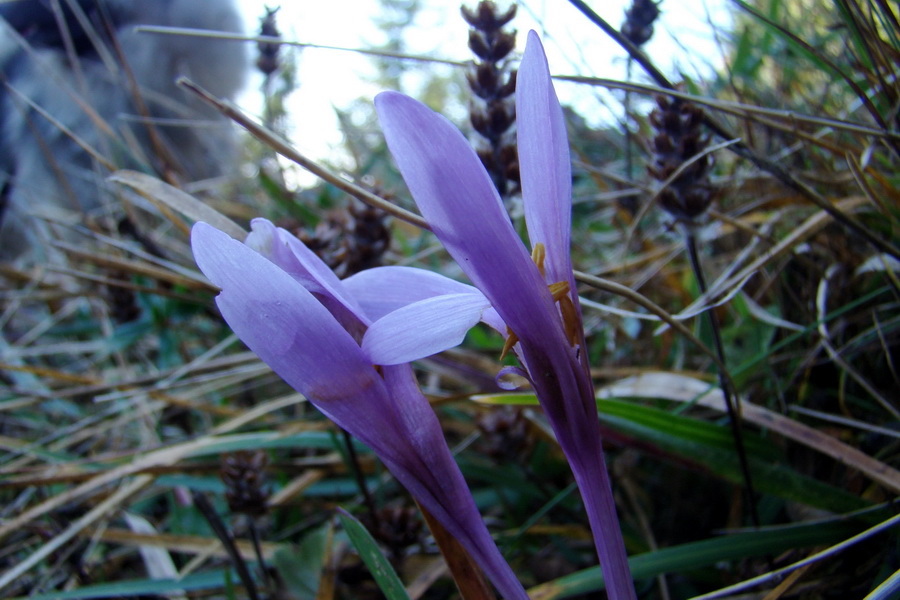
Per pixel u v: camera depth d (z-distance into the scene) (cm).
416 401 11
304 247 12
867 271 27
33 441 40
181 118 86
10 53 85
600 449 11
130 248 33
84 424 36
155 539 28
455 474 12
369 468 31
